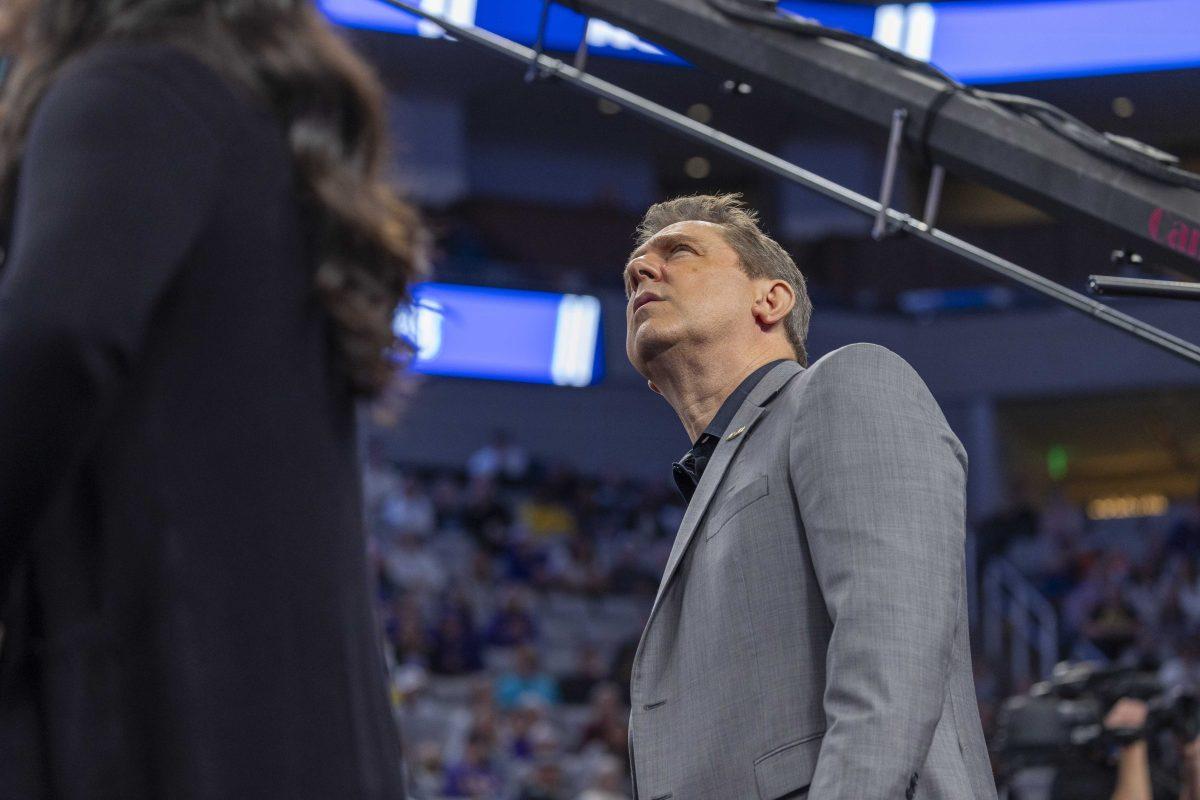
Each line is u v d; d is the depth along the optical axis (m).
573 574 28.30
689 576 3.20
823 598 3.00
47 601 1.70
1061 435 37.06
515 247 34.00
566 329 32.78
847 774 2.64
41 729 1.68
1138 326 4.89
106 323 1.58
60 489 1.62
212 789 1.66
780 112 31.98
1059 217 4.81
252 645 1.72
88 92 1.71
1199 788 5.64
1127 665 6.15
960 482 3.04
